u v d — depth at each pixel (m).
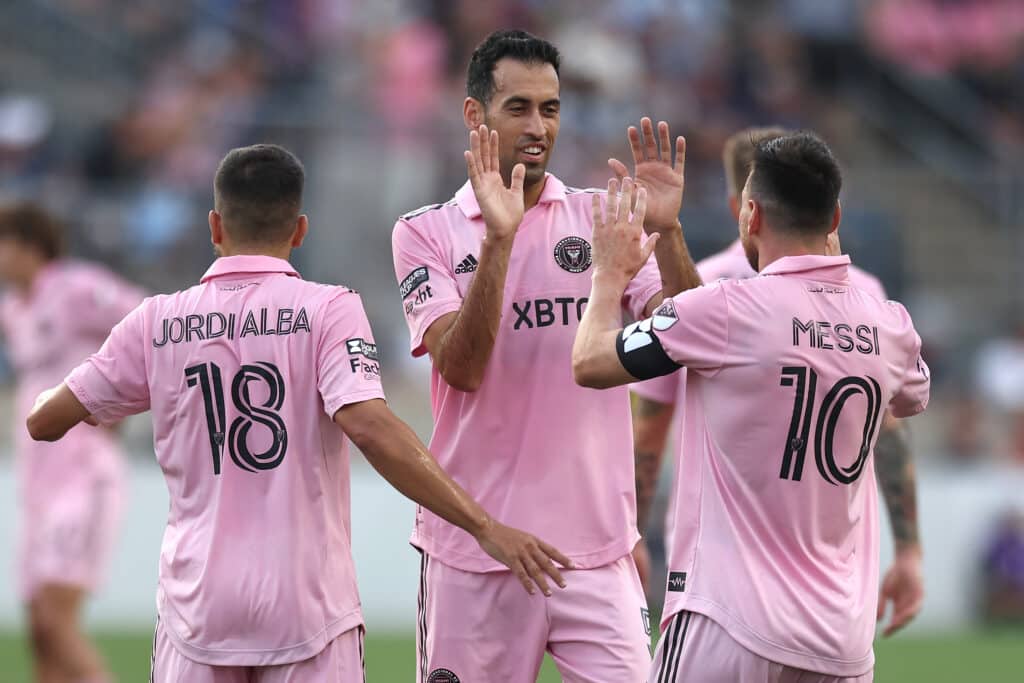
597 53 48.53
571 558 16.47
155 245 40.88
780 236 14.53
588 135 44.75
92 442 25.19
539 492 16.52
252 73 48.69
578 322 16.59
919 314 45.25
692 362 14.21
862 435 14.30
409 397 40.44
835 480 14.16
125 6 51.41
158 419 15.18
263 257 15.28
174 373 15.05
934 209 48.41
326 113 44.59
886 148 53.53
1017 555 38.75
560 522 16.50
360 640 15.21
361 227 41.94
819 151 14.48
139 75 50.28
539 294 16.58
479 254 16.33
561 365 16.56
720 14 54.50
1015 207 48.03
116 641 33.34
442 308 16.41
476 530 14.84
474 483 16.64
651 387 18.86
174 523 15.20
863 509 14.62
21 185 42.91
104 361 15.36
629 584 16.75
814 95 54.22
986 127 54.25
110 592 37.06
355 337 14.87
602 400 16.73
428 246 16.78
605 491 16.66
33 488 25.20
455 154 43.22
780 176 14.44
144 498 37.34
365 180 42.50
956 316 45.31
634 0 53.12
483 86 16.48
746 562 14.03
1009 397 43.00
